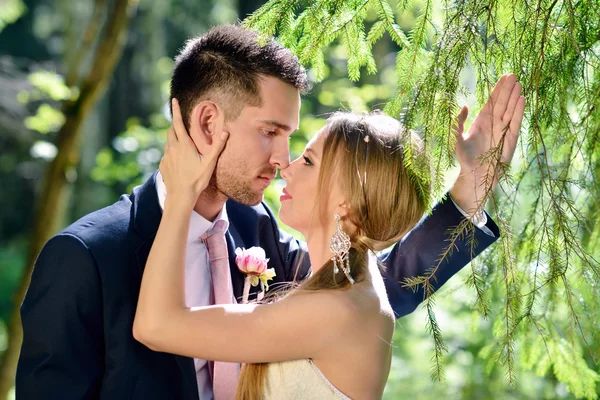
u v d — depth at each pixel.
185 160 1.83
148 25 11.34
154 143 5.98
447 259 2.06
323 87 5.77
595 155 1.95
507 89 1.79
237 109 1.90
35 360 1.77
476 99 1.91
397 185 1.81
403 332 4.47
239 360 1.73
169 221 1.80
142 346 1.81
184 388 1.83
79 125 4.51
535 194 2.06
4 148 11.16
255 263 2.02
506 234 1.78
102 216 1.89
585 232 2.19
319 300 1.74
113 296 1.79
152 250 1.79
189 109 1.93
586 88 1.80
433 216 2.05
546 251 1.80
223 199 1.98
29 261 4.52
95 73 4.45
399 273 2.12
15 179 12.88
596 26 1.79
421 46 1.81
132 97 12.48
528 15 1.73
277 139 1.94
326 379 1.74
